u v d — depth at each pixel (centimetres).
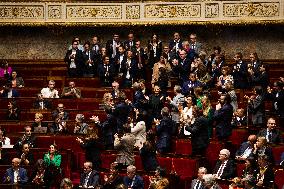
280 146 4434
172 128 4591
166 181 3759
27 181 4322
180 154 4481
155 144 4516
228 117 4578
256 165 3950
